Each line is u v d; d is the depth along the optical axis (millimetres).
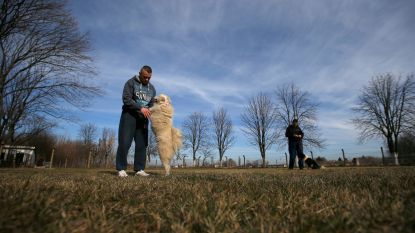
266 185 3301
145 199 2508
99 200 2346
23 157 43781
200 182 3730
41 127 24859
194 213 1820
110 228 1591
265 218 1753
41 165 46781
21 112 20188
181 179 4344
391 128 33438
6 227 1365
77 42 17406
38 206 1743
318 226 1525
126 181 3855
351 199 2189
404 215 1544
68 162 57062
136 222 1808
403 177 3643
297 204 2088
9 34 15625
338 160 33250
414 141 33844
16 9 15344
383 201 2018
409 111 32688
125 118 5699
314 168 11797
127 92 5691
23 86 18234
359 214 1635
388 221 1517
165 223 1750
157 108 5637
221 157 47625
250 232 1494
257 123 38938
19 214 1589
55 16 16219
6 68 16672
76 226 1548
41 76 17875
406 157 29469
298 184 3367
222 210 1896
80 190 2604
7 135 20969
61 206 1859
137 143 5980
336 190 2723
